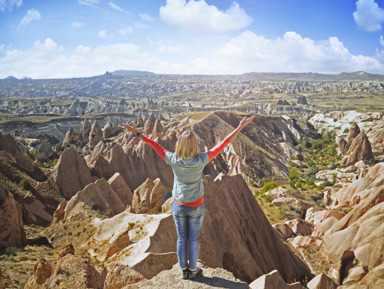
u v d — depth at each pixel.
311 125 196.88
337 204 53.00
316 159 131.25
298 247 37.62
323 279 20.27
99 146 79.69
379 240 29.89
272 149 141.38
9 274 16.88
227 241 19.62
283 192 64.12
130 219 23.66
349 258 31.34
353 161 103.56
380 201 35.62
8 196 24.81
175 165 4.86
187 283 5.24
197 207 5.02
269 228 30.67
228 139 4.94
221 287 5.07
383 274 27.52
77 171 51.62
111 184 42.00
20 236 25.00
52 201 45.78
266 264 26.28
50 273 9.71
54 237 28.14
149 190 38.59
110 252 18.80
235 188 29.50
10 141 74.62
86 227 27.34
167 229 14.87
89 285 8.52
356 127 136.88
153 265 9.62
